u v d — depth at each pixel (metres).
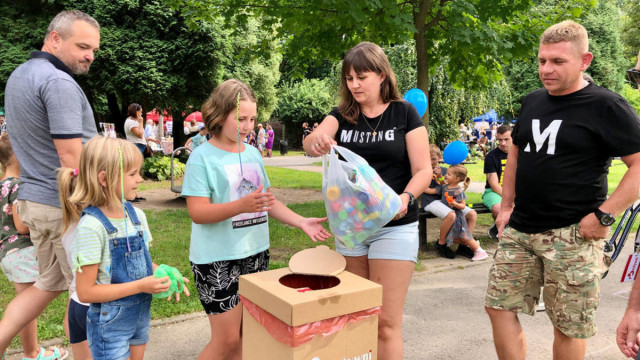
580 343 2.43
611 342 3.37
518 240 2.47
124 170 2.05
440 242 5.57
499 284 2.53
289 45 7.81
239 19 7.36
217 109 2.31
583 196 2.27
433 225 7.52
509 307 2.53
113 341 2.05
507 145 5.72
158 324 3.57
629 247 5.87
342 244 2.46
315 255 2.03
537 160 2.35
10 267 2.80
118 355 2.05
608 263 2.45
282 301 1.52
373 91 2.36
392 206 2.07
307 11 6.61
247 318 1.79
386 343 2.32
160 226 6.88
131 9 12.82
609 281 4.69
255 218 2.47
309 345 1.54
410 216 2.37
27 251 2.82
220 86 2.34
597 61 27.69
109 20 12.61
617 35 27.98
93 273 1.99
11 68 11.61
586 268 2.29
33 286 2.68
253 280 1.74
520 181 2.43
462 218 5.46
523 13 6.89
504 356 2.54
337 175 2.04
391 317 2.31
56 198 2.57
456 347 3.30
